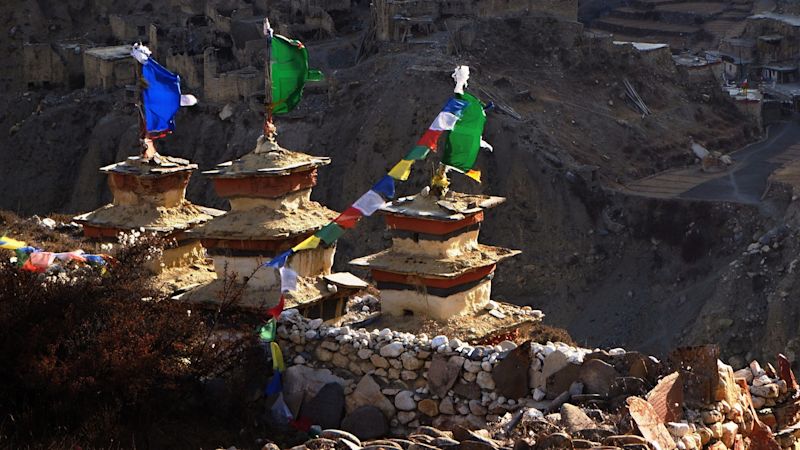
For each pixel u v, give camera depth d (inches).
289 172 1482.5
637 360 1069.1
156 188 1588.3
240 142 6328.7
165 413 1209.4
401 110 6023.6
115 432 1154.0
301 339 1286.9
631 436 900.6
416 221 1430.9
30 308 1200.8
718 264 5246.1
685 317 5007.4
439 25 6628.9
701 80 6845.5
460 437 968.9
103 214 1596.9
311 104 6387.8
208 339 1280.8
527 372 1147.3
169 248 1549.0
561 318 5295.3
